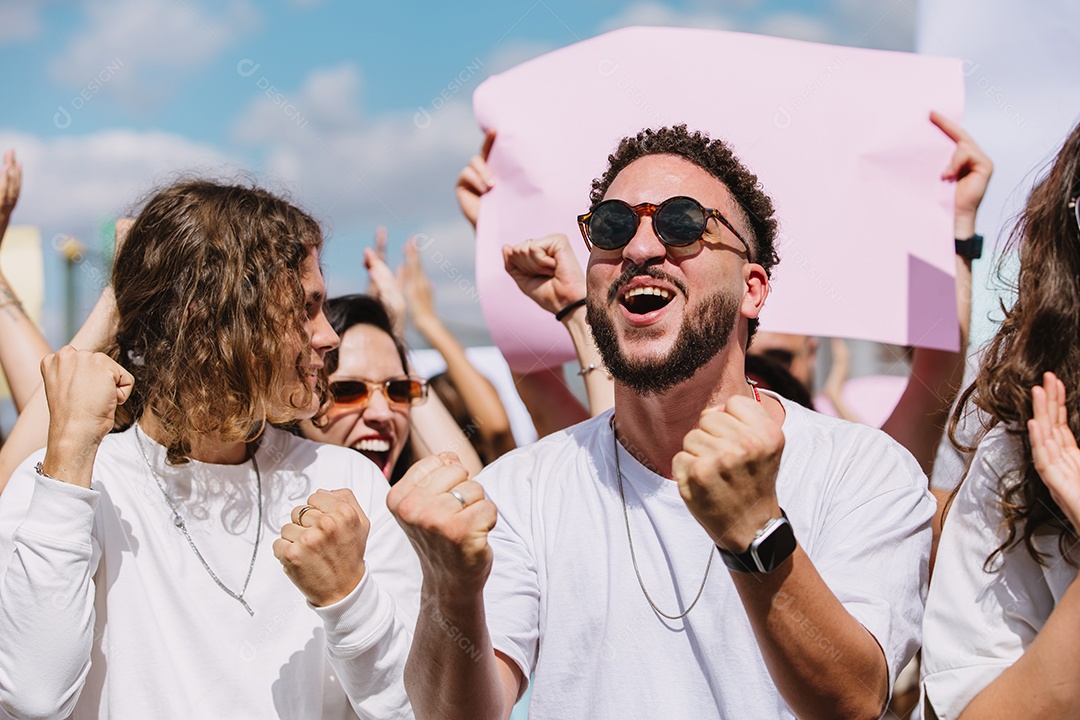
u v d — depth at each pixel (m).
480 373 3.84
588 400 2.87
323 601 1.98
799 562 1.71
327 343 2.31
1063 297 1.85
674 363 2.10
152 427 2.26
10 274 3.97
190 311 2.18
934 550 2.34
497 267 3.08
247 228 2.23
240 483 2.25
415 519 1.73
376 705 2.03
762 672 2.01
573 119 3.05
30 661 1.93
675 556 2.10
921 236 2.90
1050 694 1.66
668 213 2.12
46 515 1.98
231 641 2.13
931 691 1.84
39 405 2.69
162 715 2.04
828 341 4.23
